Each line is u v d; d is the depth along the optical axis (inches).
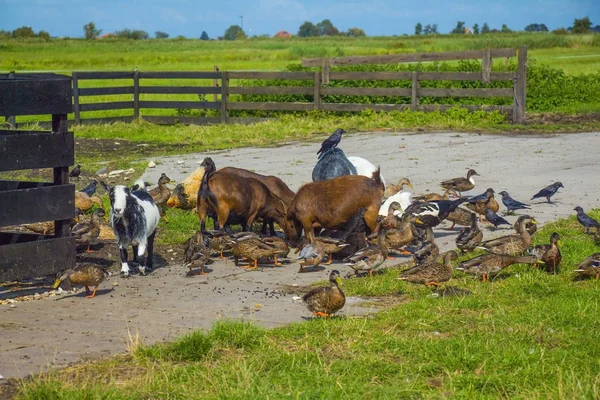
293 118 1152.8
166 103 1219.2
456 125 1055.0
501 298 362.9
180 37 4692.4
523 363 278.1
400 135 979.9
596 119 1136.2
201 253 419.8
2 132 445.7
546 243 453.4
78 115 1156.5
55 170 403.5
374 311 348.5
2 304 366.6
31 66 2694.4
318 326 319.3
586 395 250.4
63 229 402.3
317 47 3676.2
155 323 334.0
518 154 820.0
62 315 347.9
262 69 2449.6
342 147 886.4
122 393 254.1
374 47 3730.3
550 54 3002.0
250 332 306.3
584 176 690.2
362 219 455.2
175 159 815.1
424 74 1114.1
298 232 473.1
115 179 700.0
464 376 268.5
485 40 3698.3
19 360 289.0
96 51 3752.5
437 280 380.8
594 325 320.2
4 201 378.3
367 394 254.7
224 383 258.1
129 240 415.8
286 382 264.2
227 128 1093.1
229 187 463.5
